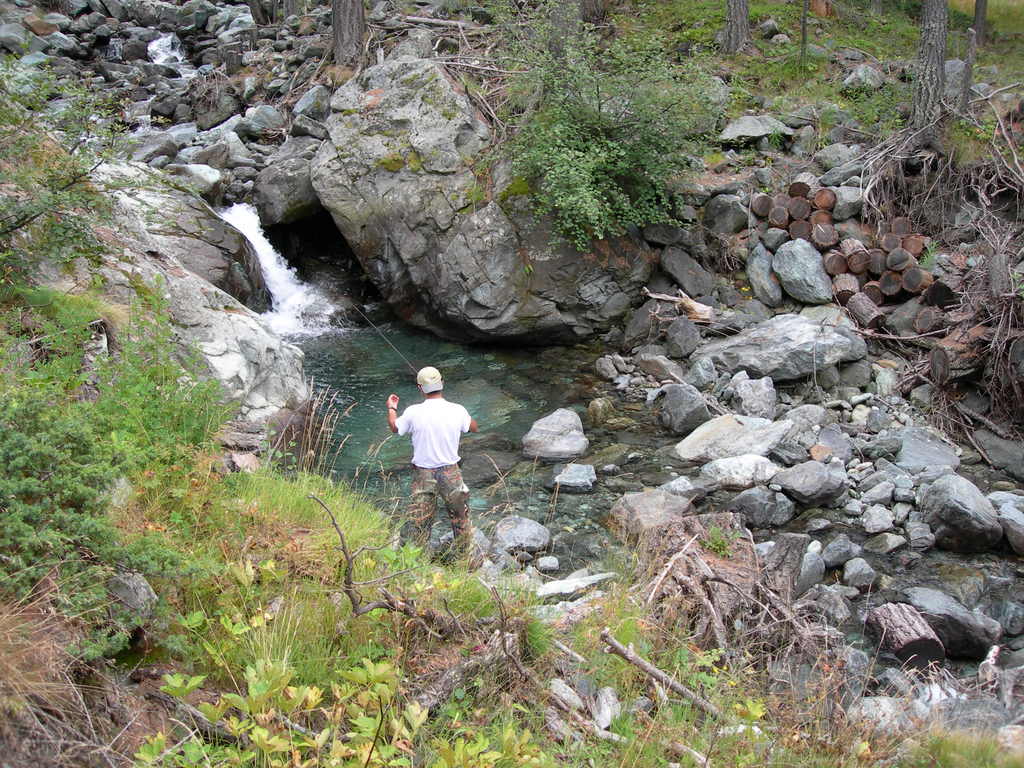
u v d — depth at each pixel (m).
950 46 17.30
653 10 18.64
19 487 3.98
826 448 9.31
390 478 8.76
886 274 11.66
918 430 9.68
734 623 5.92
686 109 12.10
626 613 5.61
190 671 4.24
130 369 6.41
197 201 12.63
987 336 9.89
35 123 7.43
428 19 16.98
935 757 4.48
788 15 18.28
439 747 3.74
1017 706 5.39
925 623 6.29
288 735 3.75
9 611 3.68
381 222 12.88
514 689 4.69
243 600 4.78
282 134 15.92
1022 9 19.38
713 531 6.76
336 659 4.58
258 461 7.24
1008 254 10.98
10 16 20.50
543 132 11.95
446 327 12.83
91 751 3.43
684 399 10.07
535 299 12.17
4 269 7.14
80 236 7.47
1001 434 9.52
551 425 9.82
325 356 12.22
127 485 5.46
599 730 4.49
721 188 13.22
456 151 12.82
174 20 21.95
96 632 3.95
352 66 16.41
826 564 7.55
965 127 13.15
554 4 13.05
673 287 12.70
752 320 11.95
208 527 5.50
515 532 7.66
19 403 4.48
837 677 5.28
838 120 14.49
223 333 9.24
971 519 7.59
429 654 4.72
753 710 4.27
